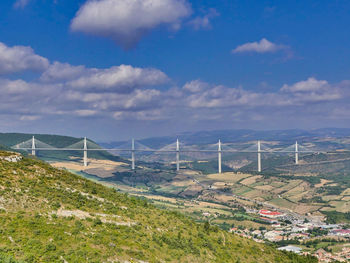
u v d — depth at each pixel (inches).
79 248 2527.1
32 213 2795.3
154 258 2834.6
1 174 3235.7
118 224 3174.2
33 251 2335.1
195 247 3555.6
